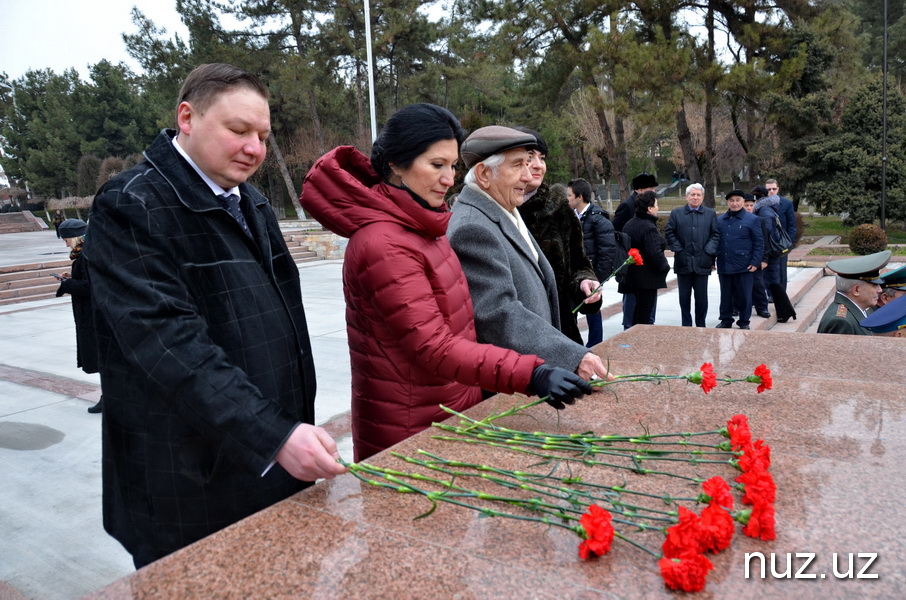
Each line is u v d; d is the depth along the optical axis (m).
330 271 13.44
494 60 20.94
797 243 16.98
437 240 1.75
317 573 1.06
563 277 3.00
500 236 2.13
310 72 23.80
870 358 2.59
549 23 19.08
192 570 1.08
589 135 28.14
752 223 6.57
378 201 1.61
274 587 1.02
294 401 1.66
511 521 1.22
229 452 1.29
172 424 1.45
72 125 41.84
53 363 5.96
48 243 23.42
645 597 0.98
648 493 1.31
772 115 19.44
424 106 1.64
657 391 2.07
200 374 1.28
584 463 1.47
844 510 1.26
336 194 1.62
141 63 25.42
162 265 1.37
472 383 1.51
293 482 1.65
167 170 1.46
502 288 1.94
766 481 1.19
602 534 1.05
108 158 38.06
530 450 1.55
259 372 1.55
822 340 2.93
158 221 1.39
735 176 28.67
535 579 1.03
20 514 3.09
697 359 2.62
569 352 1.81
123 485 1.52
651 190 5.82
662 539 1.15
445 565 1.07
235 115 1.43
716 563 1.07
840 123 20.23
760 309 7.41
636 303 5.89
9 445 3.94
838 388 2.09
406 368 1.70
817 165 19.67
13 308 10.27
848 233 19.36
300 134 30.94
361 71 27.58
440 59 26.95
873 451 1.56
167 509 1.49
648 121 16.89
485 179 2.18
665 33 18.86
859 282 3.39
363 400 1.77
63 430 4.17
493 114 31.61
